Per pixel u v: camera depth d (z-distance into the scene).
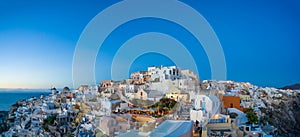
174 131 12.59
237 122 21.75
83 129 26.53
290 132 36.53
